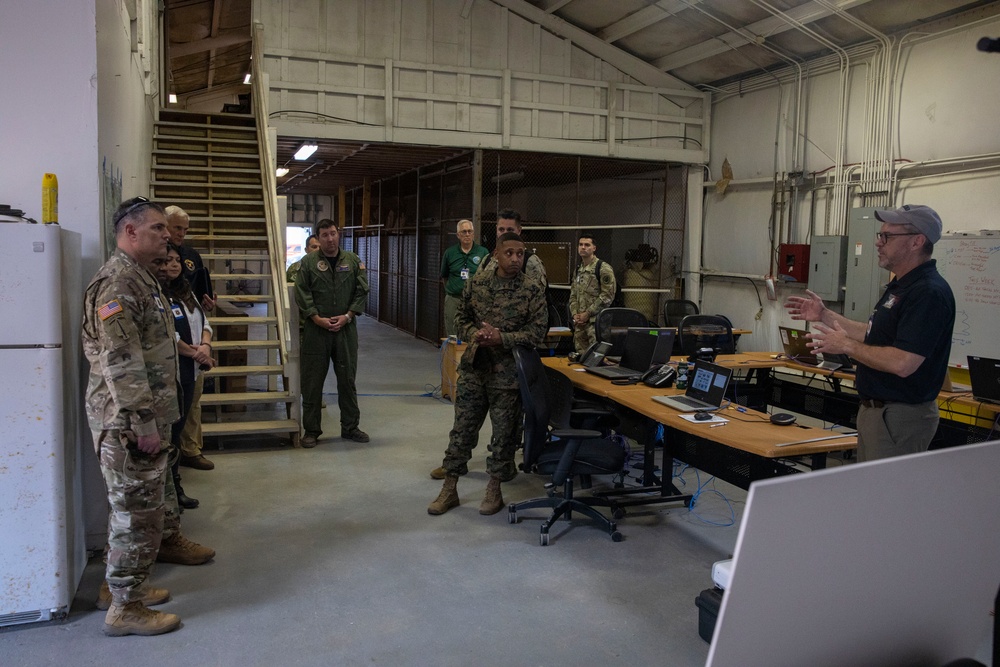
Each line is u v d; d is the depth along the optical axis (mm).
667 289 10352
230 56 12883
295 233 19031
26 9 3027
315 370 5293
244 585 3111
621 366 4742
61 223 3119
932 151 7059
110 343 2529
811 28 7727
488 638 2717
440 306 10867
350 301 5395
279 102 8625
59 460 2721
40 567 2729
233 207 7492
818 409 5434
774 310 9070
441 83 9172
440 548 3545
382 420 6223
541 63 9531
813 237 7945
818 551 1034
